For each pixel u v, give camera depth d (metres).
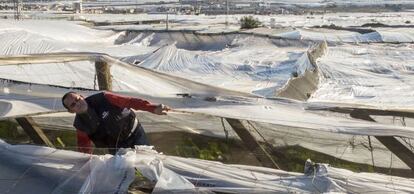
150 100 7.09
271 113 6.77
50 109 7.03
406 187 4.77
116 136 5.73
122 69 9.51
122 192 4.46
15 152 5.09
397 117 6.99
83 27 35.19
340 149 7.12
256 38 36.75
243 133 7.01
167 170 4.66
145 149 5.04
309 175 4.80
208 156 6.97
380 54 30.59
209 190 4.52
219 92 7.49
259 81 20.22
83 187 4.55
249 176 4.77
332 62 26.33
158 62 23.16
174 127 7.52
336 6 174.50
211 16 91.75
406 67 25.67
